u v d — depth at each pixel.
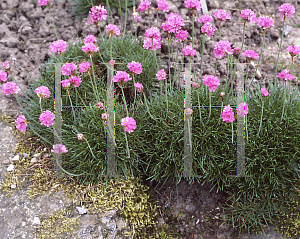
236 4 4.43
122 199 2.62
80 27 4.19
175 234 2.76
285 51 3.88
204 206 2.87
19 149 2.93
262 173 2.68
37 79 3.46
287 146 2.66
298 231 2.60
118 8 4.22
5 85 2.32
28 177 2.70
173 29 2.57
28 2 4.55
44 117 2.25
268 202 2.71
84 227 2.36
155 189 2.97
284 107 2.80
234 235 2.71
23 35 4.18
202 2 4.26
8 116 3.23
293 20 4.21
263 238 2.64
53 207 2.49
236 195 2.80
